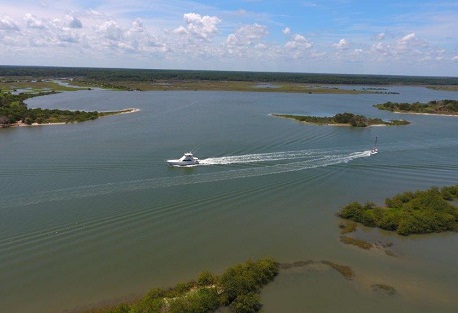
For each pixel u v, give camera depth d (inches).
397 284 1624.0
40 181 2556.6
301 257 1796.3
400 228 2054.6
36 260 1675.7
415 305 1498.5
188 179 2674.7
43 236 1862.7
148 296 1441.9
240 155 3292.3
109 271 1625.2
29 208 2144.4
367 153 3501.5
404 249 1902.1
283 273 1672.0
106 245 1813.5
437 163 3260.3
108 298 1465.3
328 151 3523.6
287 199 2418.8
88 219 2042.3
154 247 1815.9
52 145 3550.7
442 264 1784.0
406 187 2716.5
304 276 1656.0
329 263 1758.1
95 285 1535.4
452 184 2787.9
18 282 1535.4
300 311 1440.7
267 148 3563.0
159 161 3048.7
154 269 1651.1
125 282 1560.0
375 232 2070.6
